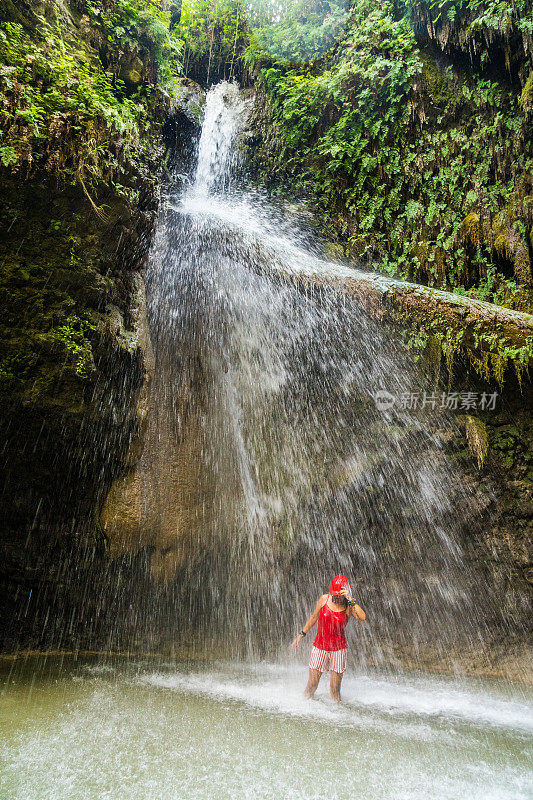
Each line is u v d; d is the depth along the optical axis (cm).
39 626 706
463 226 791
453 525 780
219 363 823
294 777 323
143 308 686
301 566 837
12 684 515
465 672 738
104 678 573
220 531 770
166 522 712
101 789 294
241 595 810
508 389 722
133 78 732
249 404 838
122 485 675
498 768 356
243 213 917
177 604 779
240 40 1017
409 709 511
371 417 816
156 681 577
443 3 759
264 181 922
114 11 714
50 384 579
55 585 709
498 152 781
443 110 804
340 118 867
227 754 356
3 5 552
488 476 754
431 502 788
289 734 404
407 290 724
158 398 738
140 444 678
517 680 700
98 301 602
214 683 586
